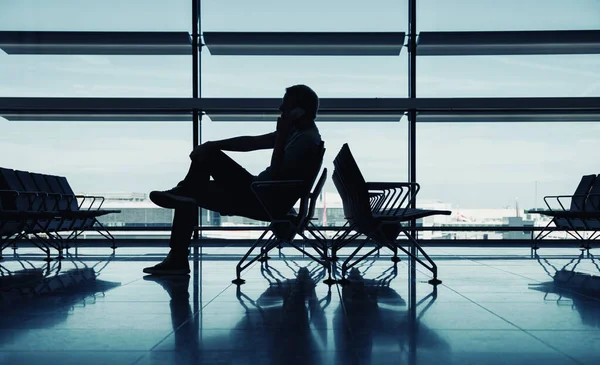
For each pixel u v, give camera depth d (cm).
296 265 421
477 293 265
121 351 152
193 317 204
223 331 179
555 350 153
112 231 715
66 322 195
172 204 348
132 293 268
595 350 153
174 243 357
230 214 341
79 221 577
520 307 225
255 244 312
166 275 351
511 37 746
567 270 380
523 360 143
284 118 304
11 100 686
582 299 246
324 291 274
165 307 227
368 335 173
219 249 605
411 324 190
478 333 175
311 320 197
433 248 625
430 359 144
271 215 309
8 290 280
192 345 159
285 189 301
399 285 297
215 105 689
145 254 543
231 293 267
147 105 688
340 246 450
